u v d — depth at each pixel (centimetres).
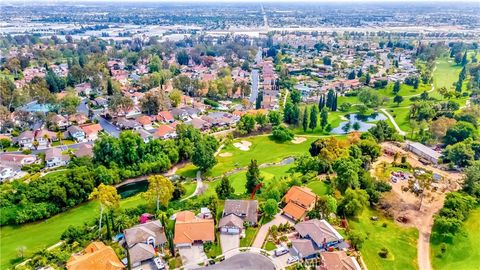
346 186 14188
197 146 17738
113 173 16125
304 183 15562
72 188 14362
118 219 12512
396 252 11800
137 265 10756
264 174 17012
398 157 18638
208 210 13175
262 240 11906
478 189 14500
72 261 10438
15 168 17025
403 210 13962
